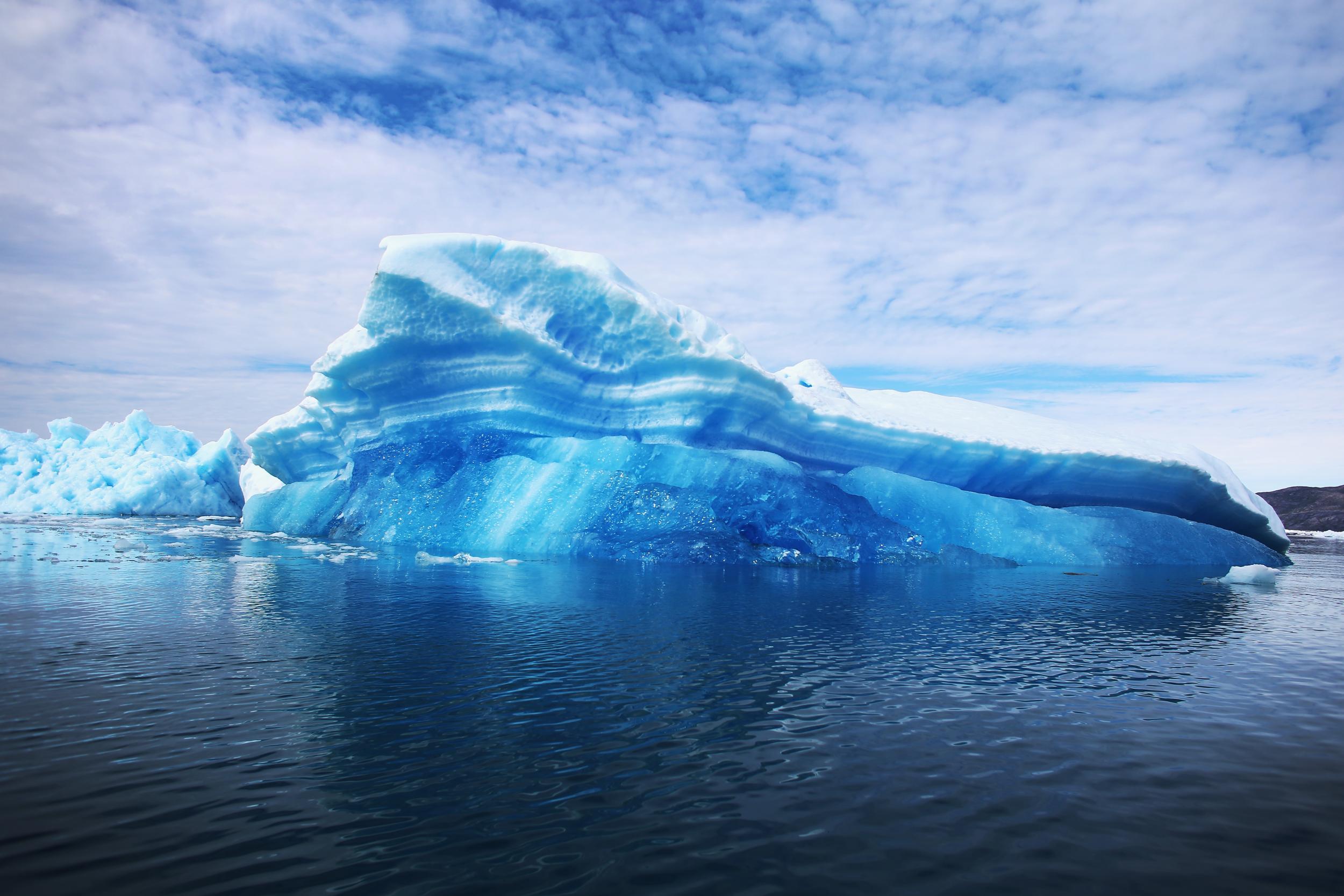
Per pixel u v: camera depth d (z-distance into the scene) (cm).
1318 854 237
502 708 367
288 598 706
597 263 1341
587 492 1330
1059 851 233
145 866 212
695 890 204
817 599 779
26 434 2698
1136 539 1486
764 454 1400
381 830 237
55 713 346
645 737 330
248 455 3033
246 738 318
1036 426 1747
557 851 226
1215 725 369
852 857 225
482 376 1427
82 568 917
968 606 759
